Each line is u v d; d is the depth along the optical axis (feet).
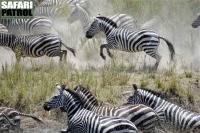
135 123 86.22
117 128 78.07
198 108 107.04
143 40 119.34
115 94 106.93
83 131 82.64
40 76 112.37
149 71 119.65
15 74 111.65
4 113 94.07
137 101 93.09
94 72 119.34
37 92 105.29
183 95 108.06
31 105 102.99
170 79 113.50
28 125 98.37
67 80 110.93
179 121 91.30
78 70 120.16
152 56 119.96
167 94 107.76
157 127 89.81
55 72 114.73
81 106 86.33
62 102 87.15
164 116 92.12
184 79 115.65
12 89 108.06
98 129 79.41
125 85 110.93
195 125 90.58
